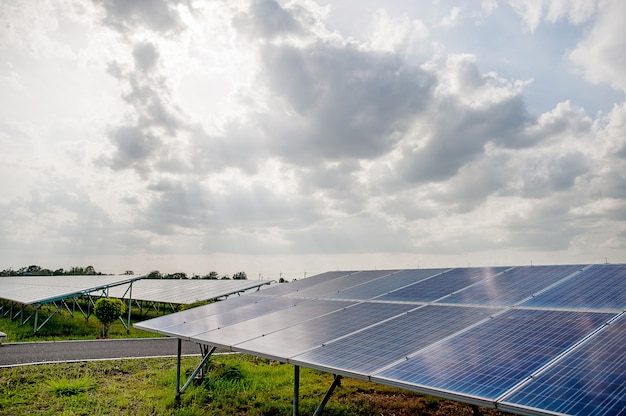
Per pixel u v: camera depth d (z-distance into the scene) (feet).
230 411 43.42
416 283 51.72
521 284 41.11
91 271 422.82
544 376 21.88
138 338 94.27
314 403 45.85
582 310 30.17
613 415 17.62
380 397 49.73
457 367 24.80
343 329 36.63
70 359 67.87
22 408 43.21
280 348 33.50
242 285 130.41
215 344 38.34
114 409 43.50
